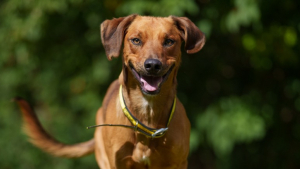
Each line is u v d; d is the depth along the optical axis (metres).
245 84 10.00
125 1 8.95
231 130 9.03
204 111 9.53
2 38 10.52
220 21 8.68
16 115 12.09
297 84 9.59
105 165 6.37
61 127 11.26
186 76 9.71
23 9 9.84
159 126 5.39
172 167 5.59
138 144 5.41
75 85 10.56
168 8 8.34
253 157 10.36
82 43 10.37
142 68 5.04
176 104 5.54
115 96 5.76
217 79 9.95
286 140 10.15
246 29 9.18
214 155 10.81
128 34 5.30
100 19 9.79
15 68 11.82
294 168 10.33
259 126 9.01
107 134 5.58
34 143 6.89
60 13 9.84
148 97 5.30
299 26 8.92
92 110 10.33
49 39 10.59
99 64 9.88
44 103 12.45
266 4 8.62
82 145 7.01
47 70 11.13
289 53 9.11
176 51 5.30
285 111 10.15
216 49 9.84
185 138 5.55
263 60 9.28
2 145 11.55
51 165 11.45
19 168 11.52
